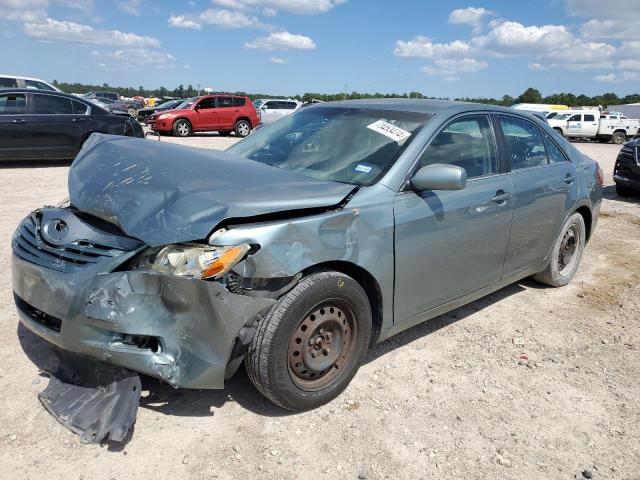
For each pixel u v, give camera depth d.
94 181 3.06
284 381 2.79
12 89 11.50
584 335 4.21
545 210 4.53
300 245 2.72
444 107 3.87
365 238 3.03
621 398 3.35
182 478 2.47
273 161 3.73
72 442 2.64
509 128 4.34
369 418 2.99
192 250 2.54
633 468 2.73
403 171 3.33
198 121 23.78
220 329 2.56
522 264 4.50
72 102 12.09
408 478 2.57
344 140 3.69
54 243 2.79
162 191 2.78
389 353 3.75
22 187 9.13
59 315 2.64
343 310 3.03
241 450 2.67
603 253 6.50
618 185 10.27
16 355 3.40
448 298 3.76
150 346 2.59
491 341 4.03
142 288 2.54
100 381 2.75
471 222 3.71
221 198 2.69
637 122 30.98
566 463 2.74
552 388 3.42
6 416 2.80
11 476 2.41
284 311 2.70
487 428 2.98
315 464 2.61
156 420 2.85
